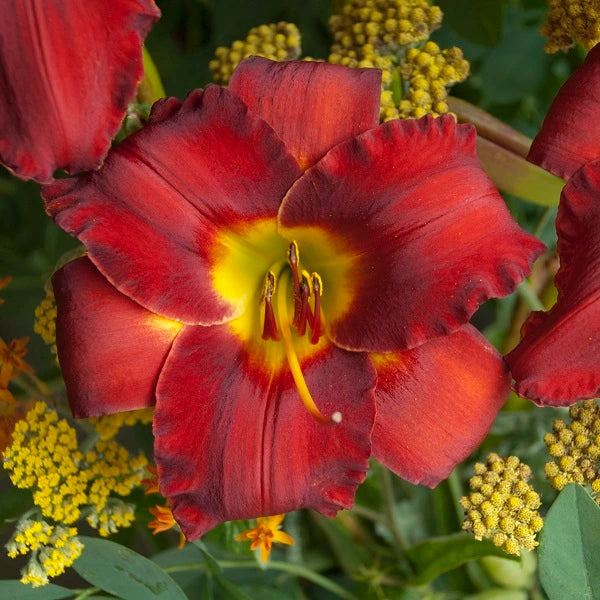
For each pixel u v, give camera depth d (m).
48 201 0.54
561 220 0.56
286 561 0.70
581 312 0.55
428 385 0.57
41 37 0.52
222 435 0.56
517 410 0.68
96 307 0.56
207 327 0.57
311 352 0.58
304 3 0.67
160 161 0.55
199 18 0.71
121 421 0.60
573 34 0.59
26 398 0.65
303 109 0.56
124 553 0.59
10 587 0.59
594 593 0.56
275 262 0.58
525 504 0.57
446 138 0.55
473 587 0.67
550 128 0.57
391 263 0.56
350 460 0.56
